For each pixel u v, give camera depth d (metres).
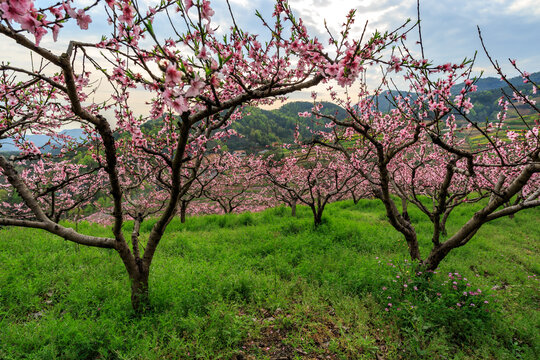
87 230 9.92
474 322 4.07
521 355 3.60
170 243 8.27
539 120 3.67
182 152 3.56
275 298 4.81
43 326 3.66
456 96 3.38
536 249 8.96
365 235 9.10
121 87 3.15
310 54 2.98
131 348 3.41
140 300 4.35
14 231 8.45
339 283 5.41
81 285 5.00
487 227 11.24
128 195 5.59
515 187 4.13
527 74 3.13
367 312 4.44
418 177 15.38
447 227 10.82
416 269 5.46
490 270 6.81
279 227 10.38
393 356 3.52
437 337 3.77
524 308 4.94
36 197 3.63
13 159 3.44
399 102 4.99
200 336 3.70
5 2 1.49
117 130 6.04
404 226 5.75
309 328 4.11
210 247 7.97
